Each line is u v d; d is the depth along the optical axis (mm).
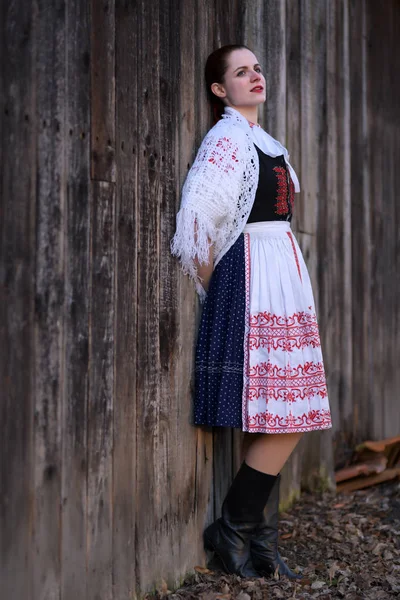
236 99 2680
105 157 2166
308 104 3688
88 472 2090
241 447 2945
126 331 2250
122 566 2223
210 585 2475
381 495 3760
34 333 1917
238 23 3002
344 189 4070
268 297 2510
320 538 3045
